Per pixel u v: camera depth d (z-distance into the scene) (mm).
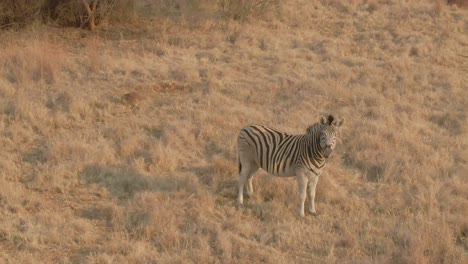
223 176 11828
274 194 11203
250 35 20062
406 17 22562
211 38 19797
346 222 10234
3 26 19516
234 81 16531
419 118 14523
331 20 22438
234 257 9180
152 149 12523
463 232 10047
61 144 12422
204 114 14164
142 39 19719
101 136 13133
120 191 11156
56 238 9508
